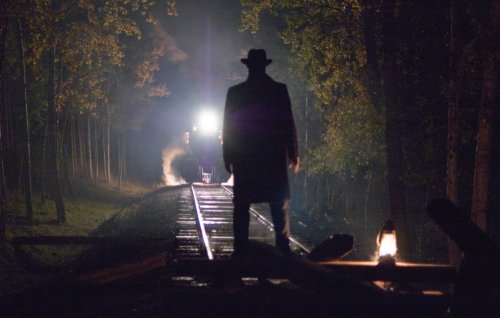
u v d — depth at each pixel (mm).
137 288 9828
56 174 25375
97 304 8695
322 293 6617
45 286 8336
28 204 23719
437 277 7734
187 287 7031
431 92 17438
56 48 24188
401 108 17219
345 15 19734
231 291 6711
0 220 18422
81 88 28156
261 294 6652
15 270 16094
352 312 6520
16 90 27469
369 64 18422
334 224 24688
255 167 7305
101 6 23250
